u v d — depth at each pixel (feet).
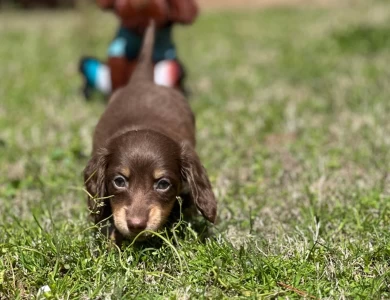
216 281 2.62
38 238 2.83
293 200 3.25
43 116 4.48
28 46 7.86
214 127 4.19
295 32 8.48
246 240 2.87
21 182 3.45
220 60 6.65
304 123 4.23
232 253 2.74
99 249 2.74
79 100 4.90
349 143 3.88
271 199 3.26
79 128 4.22
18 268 2.72
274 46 7.41
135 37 4.41
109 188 2.77
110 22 10.16
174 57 4.52
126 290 2.60
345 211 3.08
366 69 5.60
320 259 2.72
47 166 3.65
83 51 7.39
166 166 2.74
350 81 5.20
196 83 5.49
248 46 7.57
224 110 4.55
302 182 3.43
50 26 9.77
